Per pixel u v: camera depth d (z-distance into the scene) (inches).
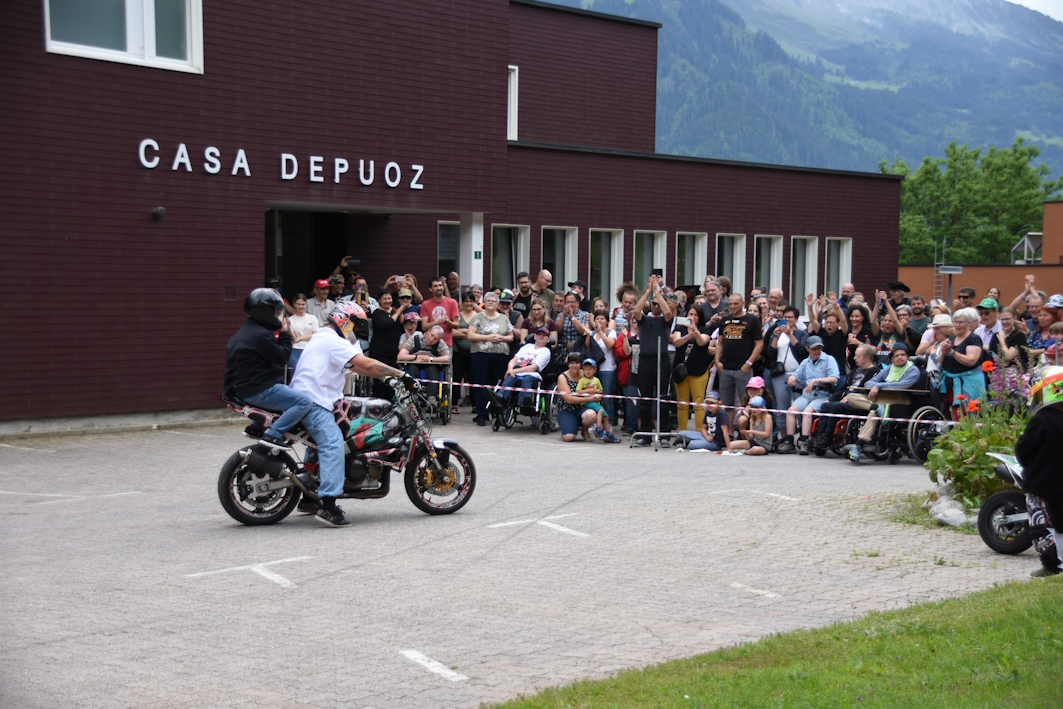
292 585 281.9
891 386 532.4
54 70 580.4
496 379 660.7
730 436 580.7
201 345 645.3
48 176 580.7
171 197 629.0
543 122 1093.1
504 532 350.6
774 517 377.1
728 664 215.3
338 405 360.5
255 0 660.1
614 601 271.0
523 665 221.6
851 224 1148.5
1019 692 188.9
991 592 266.2
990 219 3912.4
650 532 352.2
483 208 786.2
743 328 577.3
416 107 743.1
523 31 1072.2
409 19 735.7
